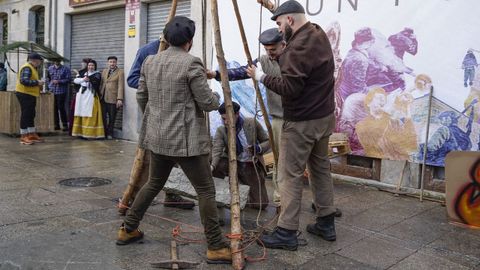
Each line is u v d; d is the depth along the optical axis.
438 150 5.34
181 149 3.28
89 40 11.07
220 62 3.60
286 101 3.69
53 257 3.42
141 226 4.18
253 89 6.88
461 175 4.46
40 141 9.34
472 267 3.51
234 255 3.38
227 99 3.57
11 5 13.16
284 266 3.43
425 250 3.83
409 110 5.53
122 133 10.01
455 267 3.50
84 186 5.64
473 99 5.07
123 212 4.46
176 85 3.26
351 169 6.16
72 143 9.25
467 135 5.12
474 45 5.04
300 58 3.46
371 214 4.78
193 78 3.23
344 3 6.00
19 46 10.13
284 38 3.70
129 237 3.70
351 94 6.01
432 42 5.31
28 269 3.21
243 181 4.78
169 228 4.16
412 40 5.46
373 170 5.94
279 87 3.48
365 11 5.82
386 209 4.97
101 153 8.17
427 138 5.39
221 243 3.43
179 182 4.53
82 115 9.74
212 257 3.41
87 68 9.90
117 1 9.96
